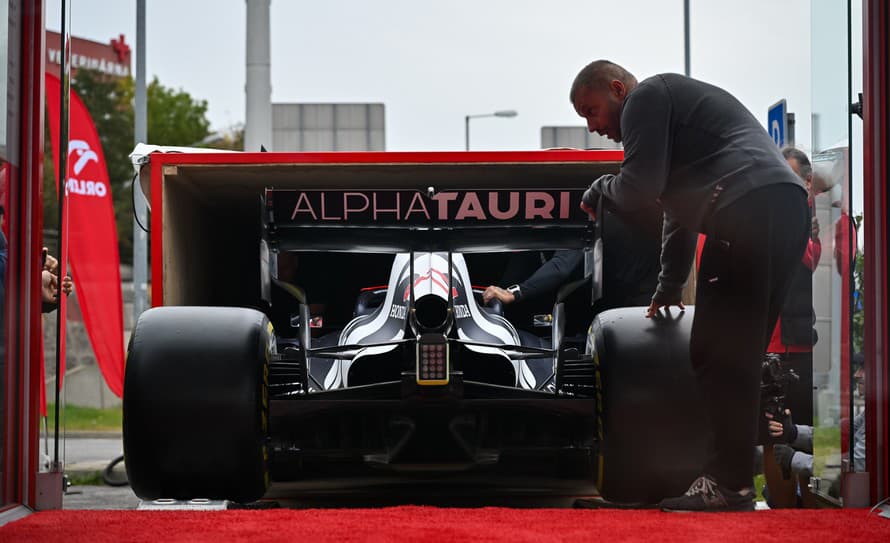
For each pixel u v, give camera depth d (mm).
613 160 5496
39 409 4129
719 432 3875
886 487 4105
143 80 14945
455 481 5641
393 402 4617
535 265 6273
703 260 3900
